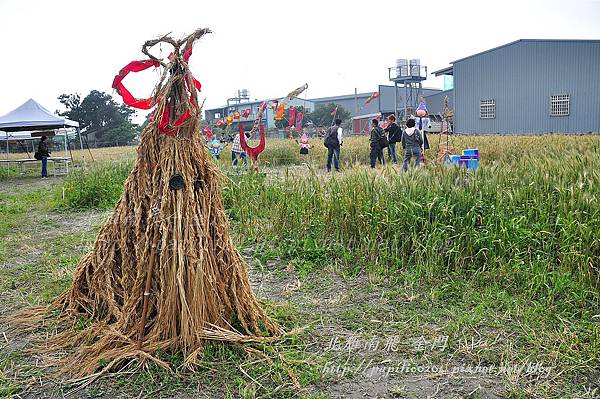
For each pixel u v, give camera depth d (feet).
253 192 29.58
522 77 127.65
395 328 15.15
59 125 65.82
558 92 124.36
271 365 12.77
